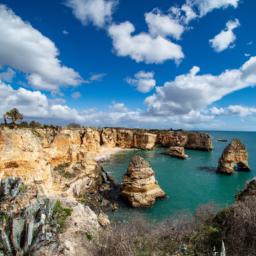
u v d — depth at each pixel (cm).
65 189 3288
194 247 1256
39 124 7369
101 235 1407
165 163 7706
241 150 6253
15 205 1449
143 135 11138
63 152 4028
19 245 1094
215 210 2069
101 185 4262
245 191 2505
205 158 8838
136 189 3538
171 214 3212
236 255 1155
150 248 1269
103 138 11125
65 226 1445
